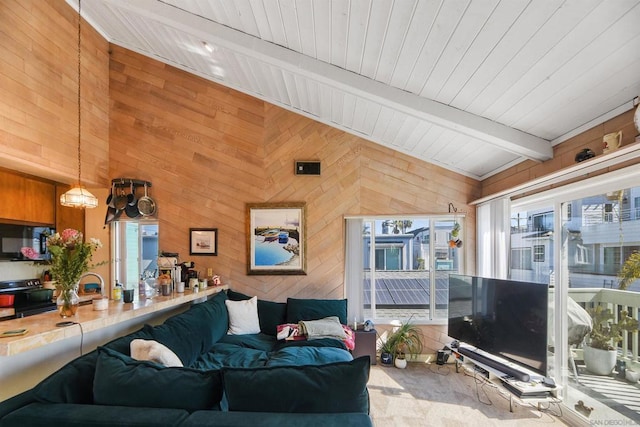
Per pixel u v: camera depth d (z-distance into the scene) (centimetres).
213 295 397
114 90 433
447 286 424
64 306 207
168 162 428
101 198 430
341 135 425
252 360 275
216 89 430
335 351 294
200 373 148
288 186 424
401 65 246
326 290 417
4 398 178
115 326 269
